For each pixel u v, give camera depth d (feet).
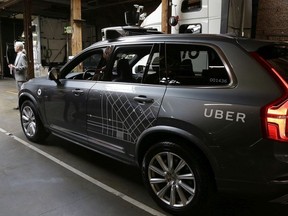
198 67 8.57
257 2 24.84
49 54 47.01
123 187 10.85
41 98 14.25
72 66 13.25
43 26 46.03
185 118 8.17
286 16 24.22
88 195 10.21
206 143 7.84
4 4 46.09
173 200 8.93
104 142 11.04
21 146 15.11
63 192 10.39
